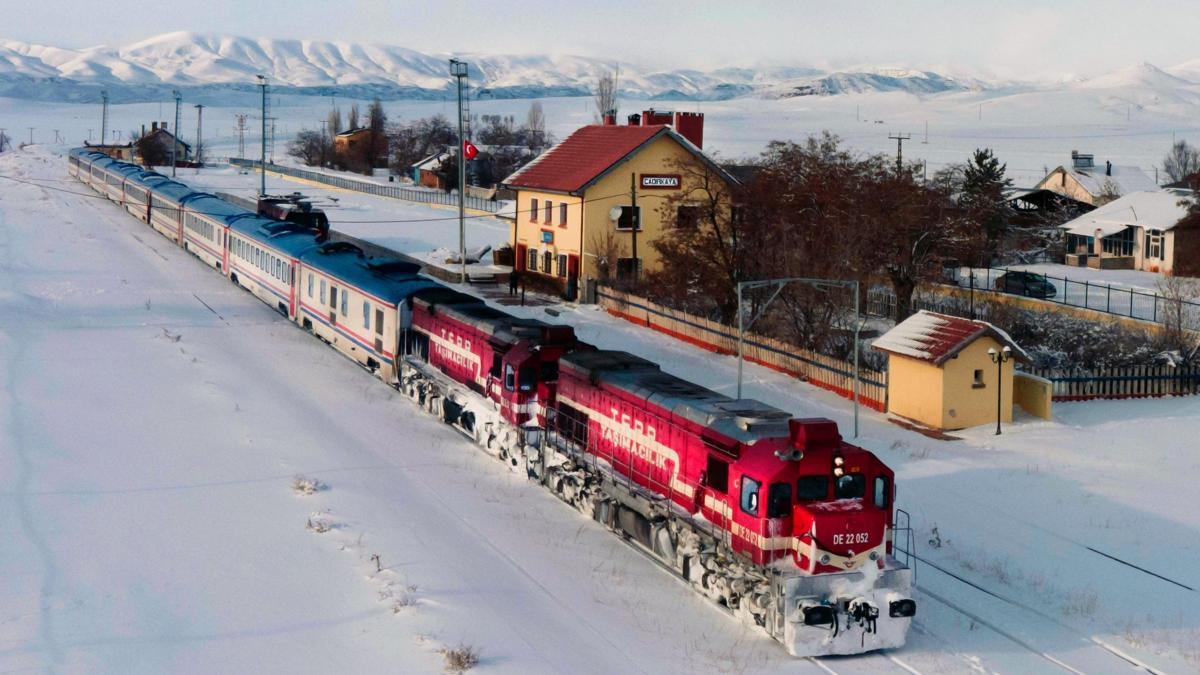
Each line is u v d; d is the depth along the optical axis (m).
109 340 48.34
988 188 80.75
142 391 39.84
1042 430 38.78
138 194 91.62
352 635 21.19
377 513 28.27
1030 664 20.81
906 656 21.12
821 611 20.55
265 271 58.69
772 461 21.84
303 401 39.97
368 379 44.34
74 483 29.78
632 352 49.72
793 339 50.97
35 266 66.69
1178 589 24.81
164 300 58.72
